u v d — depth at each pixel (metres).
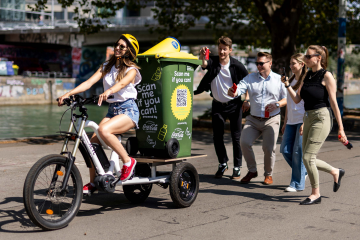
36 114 33.06
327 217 4.44
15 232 3.86
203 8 18.61
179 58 4.72
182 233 3.90
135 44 4.35
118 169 4.42
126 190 4.92
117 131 4.25
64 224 3.97
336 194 5.41
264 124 5.93
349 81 72.94
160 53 4.67
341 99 13.87
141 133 4.89
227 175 6.71
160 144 4.77
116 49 4.31
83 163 7.16
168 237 3.79
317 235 3.88
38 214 3.77
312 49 4.85
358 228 4.09
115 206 4.86
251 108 6.00
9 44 58.25
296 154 5.54
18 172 6.45
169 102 4.72
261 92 5.88
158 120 4.75
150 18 48.09
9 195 5.16
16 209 4.59
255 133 6.04
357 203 5.00
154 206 4.87
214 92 6.33
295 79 5.62
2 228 3.96
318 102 4.87
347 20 20.77
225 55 6.15
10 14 55.19
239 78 6.23
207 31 42.25
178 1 18.11
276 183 6.11
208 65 6.25
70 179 4.09
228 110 6.35
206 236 3.83
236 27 20.88
